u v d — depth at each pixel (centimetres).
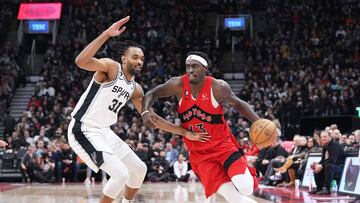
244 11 2312
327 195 858
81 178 1412
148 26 2247
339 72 1812
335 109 1594
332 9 2197
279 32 2142
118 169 483
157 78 1900
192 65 441
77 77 1938
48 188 1135
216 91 448
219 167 454
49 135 1565
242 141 1309
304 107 1606
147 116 459
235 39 2181
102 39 462
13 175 1447
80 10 2319
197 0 2419
